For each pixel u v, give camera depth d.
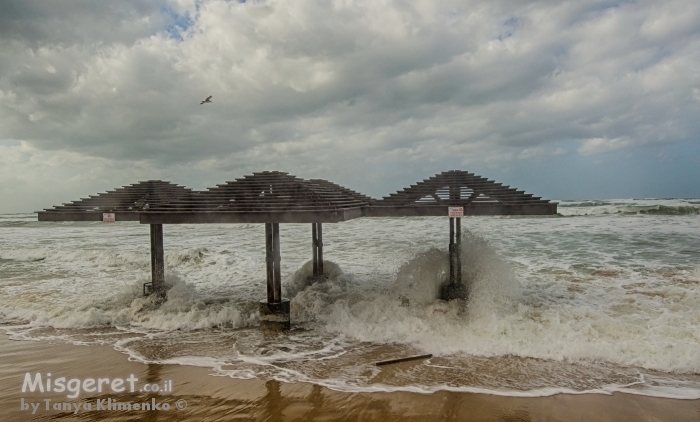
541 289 10.43
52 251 18.53
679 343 6.59
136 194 9.89
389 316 8.33
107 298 10.47
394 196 8.59
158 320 8.69
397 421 4.68
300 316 8.88
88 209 9.54
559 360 6.30
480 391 5.35
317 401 5.16
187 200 8.40
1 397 5.38
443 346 6.94
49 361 6.64
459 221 8.88
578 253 15.73
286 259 16.28
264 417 4.81
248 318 8.70
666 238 18.91
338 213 7.21
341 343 7.30
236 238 25.16
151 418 4.82
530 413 4.80
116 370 6.23
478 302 8.36
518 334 7.21
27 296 10.99
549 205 7.51
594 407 4.92
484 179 8.43
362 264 14.59
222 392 5.45
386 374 5.94
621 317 8.02
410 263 9.73
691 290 9.73
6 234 30.30
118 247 21.34
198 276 13.65
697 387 5.39
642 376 5.74
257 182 8.52
